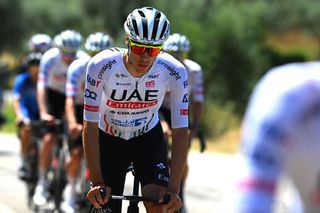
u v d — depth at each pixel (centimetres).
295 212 477
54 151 1612
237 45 5159
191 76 1491
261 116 438
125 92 955
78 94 1467
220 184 2208
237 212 433
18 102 1775
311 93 440
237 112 4844
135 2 7425
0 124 3247
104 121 1008
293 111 436
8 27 8656
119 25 7481
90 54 1438
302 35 8188
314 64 468
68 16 8350
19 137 1775
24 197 1878
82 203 1459
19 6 8662
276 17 8125
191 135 1468
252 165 435
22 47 8544
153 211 896
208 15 6169
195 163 2653
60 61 1652
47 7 8531
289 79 443
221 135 4041
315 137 442
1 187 2028
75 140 1464
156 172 952
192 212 1748
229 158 2842
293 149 441
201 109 1495
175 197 870
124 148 1013
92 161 912
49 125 1612
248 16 5747
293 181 459
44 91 1639
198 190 2094
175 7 5684
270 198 431
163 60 952
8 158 2695
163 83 956
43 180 1638
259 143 435
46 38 1914
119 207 939
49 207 1684
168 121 1456
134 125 1000
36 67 1770
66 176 1557
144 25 875
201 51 5066
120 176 1019
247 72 5191
